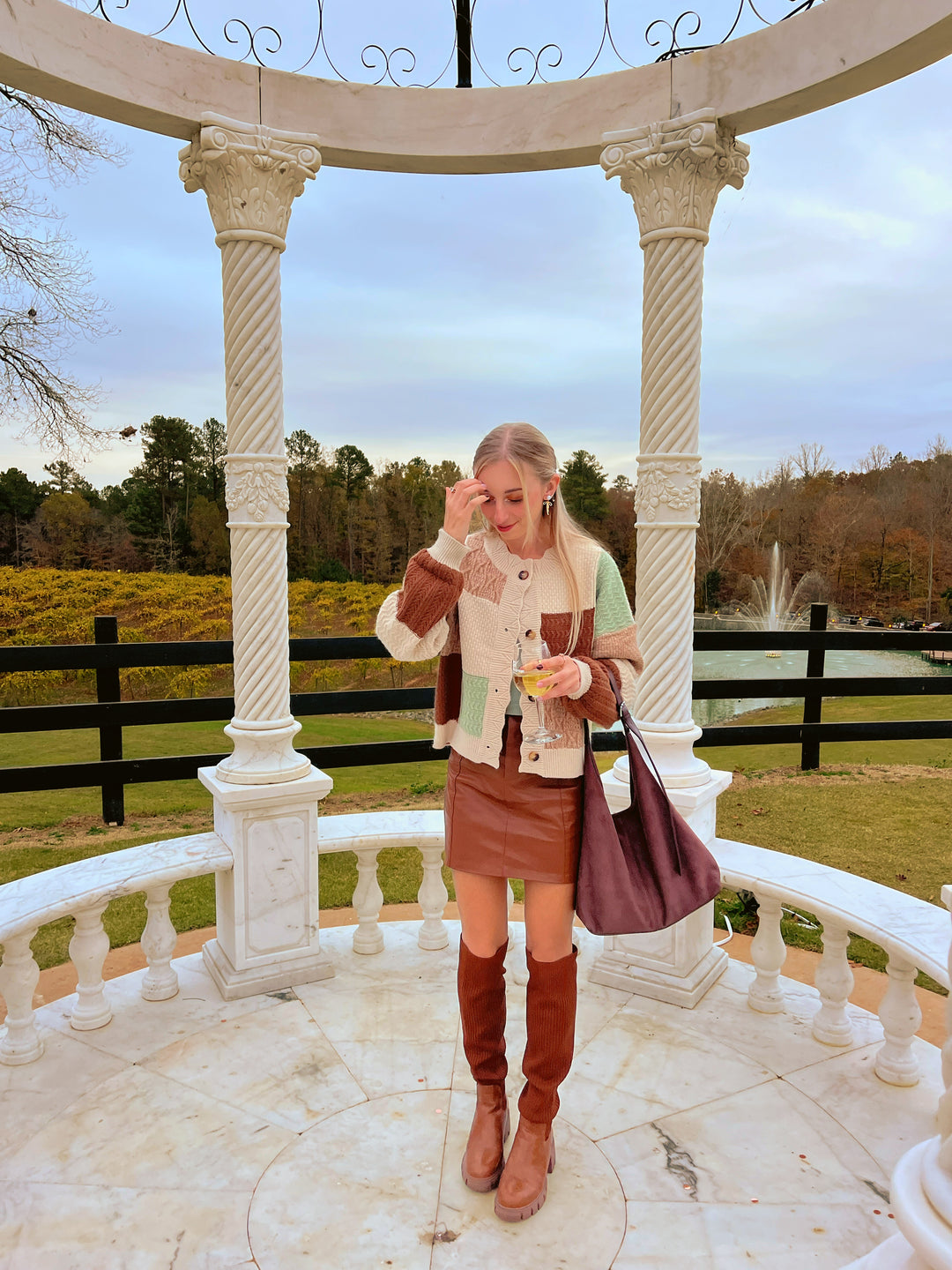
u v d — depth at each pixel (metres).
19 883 2.46
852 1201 1.81
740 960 3.38
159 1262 1.63
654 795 1.71
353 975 2.93
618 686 1.65
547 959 1.72
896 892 2.46
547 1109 1.76
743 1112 2.14
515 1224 1.73
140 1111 2.14
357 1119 2.10
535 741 1.62
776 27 2.36
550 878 1.67
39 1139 2.03
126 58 2.38
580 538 1.75
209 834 2.93
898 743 8.02
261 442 2.69
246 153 2.50
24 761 6.78
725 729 6.03
